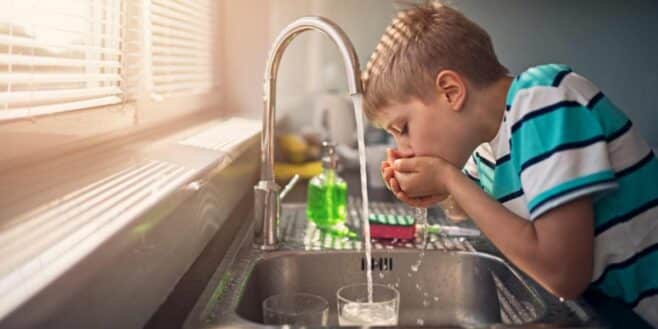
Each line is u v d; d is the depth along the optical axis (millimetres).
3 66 861
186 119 1825
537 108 884
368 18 2834
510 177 1001
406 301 1250
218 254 1162
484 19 2596
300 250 1232
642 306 944
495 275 1186
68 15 990
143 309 804
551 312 898
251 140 1631
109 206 779
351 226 1471
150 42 1415
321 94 2953
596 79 2586
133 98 1340
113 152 1217
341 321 991
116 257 666
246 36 2227
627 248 937
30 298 482
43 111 963
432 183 1000
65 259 565
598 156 846
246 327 814
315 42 2949
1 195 809
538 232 859
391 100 1036
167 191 875
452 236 1376
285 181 2094
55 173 970
